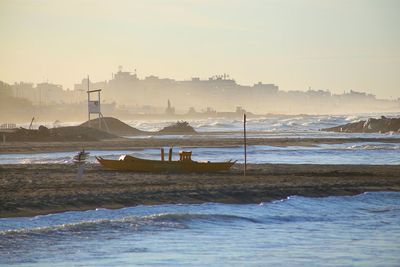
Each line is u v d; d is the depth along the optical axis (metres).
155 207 120.50
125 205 121.88
